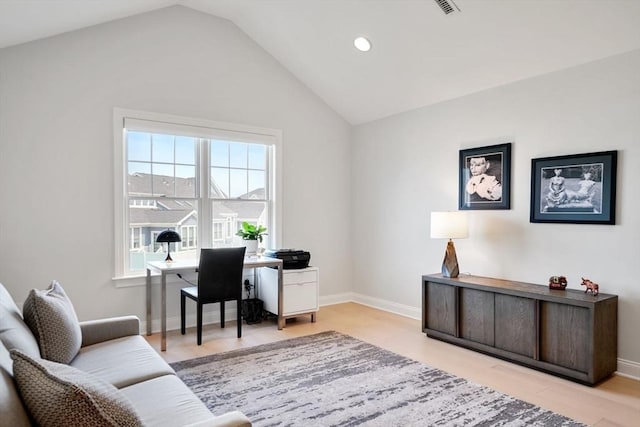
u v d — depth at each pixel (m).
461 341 3.50
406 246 4.60
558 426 2.21
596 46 2.92
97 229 3.62
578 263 3.14
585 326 2.73
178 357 3.23
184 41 4.04
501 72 3.50
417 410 2.38
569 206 3.17
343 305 5.12
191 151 4.19
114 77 3.67
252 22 4.20
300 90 4.86
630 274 2.87
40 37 3.31
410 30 3.43
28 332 1.82
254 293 4.60
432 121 4.30
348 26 3.67
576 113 3.15
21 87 3.29
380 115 4.86
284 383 2.74
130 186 3.85
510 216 3.59
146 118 3.82
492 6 2.92
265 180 4.69
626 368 2.88
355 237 5.30
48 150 3.40
